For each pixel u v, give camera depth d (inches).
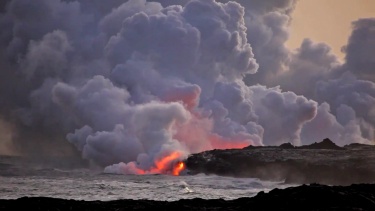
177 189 2260.1
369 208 1177.4
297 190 1272.1
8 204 1259.8
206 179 2856.8
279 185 2578.7
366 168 2603.3
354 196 1222.9
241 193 2114.9
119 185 2395.4
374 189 1363.2
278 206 1208.8
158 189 2251.5
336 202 1190.9
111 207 1266.0
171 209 1221.1
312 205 1189.7
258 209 1210.6
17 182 2507.4
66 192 2111.2
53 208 1224.2
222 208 1233.4
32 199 1317.7
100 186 2341.3
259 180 2837.1
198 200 1352.1
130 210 1214.9
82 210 1224.2
